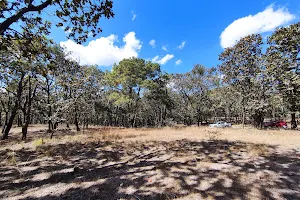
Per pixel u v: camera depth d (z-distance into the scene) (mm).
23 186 3920
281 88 13445
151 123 39219
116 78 22781
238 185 3625
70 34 4266
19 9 3482
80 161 5988
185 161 5551
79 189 3670
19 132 18875
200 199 3098
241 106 20891
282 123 19125
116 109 35844
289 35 12781
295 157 5715
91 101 13164
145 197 3242
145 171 4676
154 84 23047
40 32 4156
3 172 4906
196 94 29359
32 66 5449
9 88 11008
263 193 3277
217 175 4199
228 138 10391
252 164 5035
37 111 16297
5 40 3676
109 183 3934
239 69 17453
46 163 5797
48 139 11562
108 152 7328
